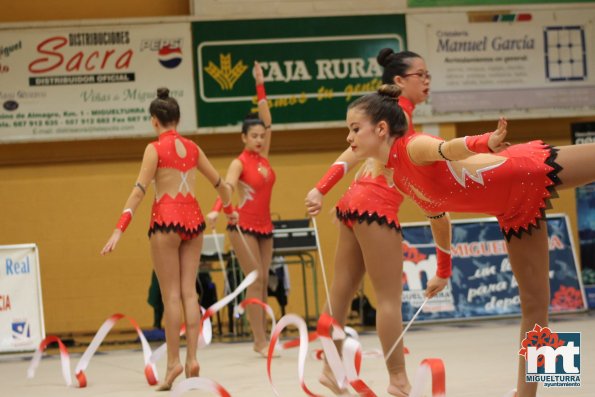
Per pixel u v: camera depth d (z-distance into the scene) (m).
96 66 18.77
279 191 19.81
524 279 5.41
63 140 18.78
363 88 19.44
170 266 8.77
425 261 14.95
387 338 6.88
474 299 14.94
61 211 19.31
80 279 19.28
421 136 5.38
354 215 6.88
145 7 19.98
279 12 19.22
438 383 5.26
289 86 19.23
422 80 6.82
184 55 18.97
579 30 20.03
